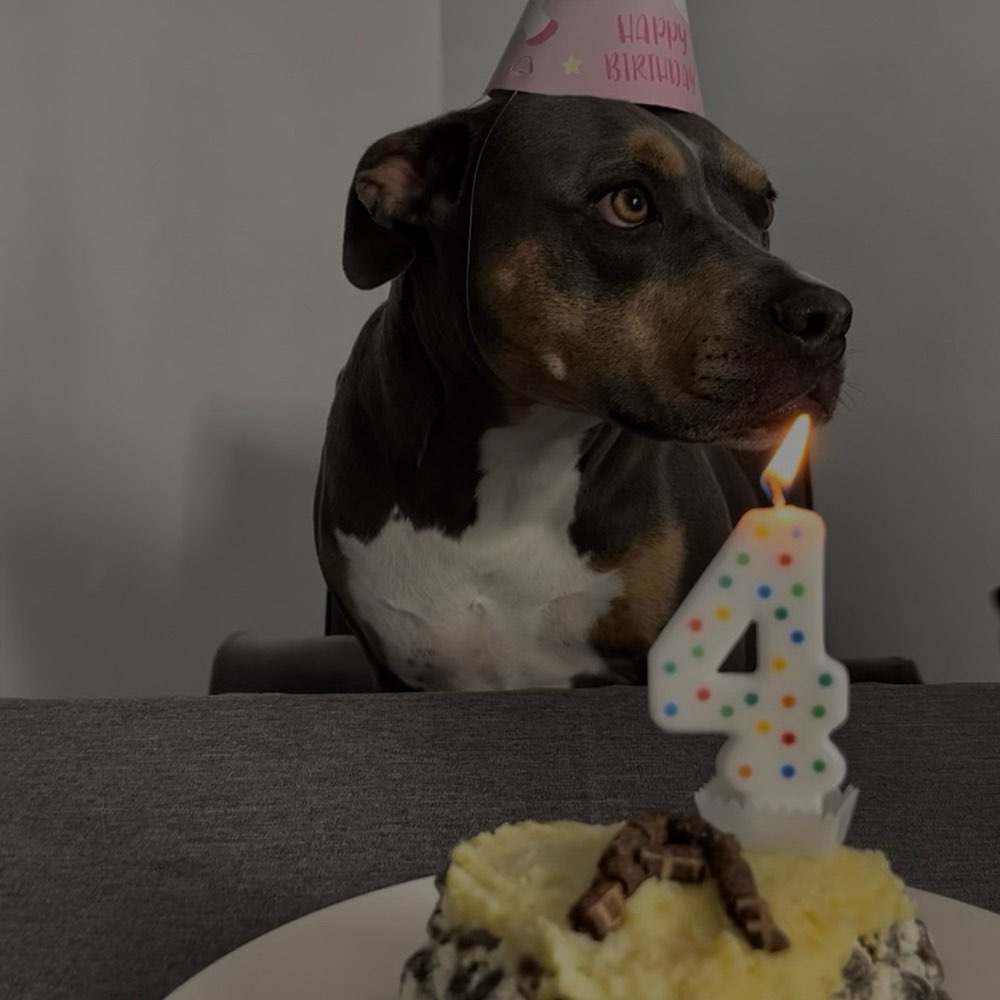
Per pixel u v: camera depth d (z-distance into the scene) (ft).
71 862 2.96
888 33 8.22
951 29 7.72
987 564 7.77
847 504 9.07
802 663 2.12
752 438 4.49
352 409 5.79
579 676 5.96
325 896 2.84
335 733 3.58
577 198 4.60
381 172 5.02
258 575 8.85
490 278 4.78
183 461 8.19
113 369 7.67
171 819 3.15
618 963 1.82
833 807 2.19
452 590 5.63
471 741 3.52
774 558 2.12
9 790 3.27
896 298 8.39
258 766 3.40
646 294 4.57
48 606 7.44
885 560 8.77
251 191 8.30
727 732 2.15
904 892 2.16
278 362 8.68
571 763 3.40
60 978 2.55
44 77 7.02
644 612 5.70
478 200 4.82
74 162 7.25
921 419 8.27
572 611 5.68
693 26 9.89
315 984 2.24
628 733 3.55
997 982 2.19
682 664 2.13
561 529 5.49
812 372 4.35
